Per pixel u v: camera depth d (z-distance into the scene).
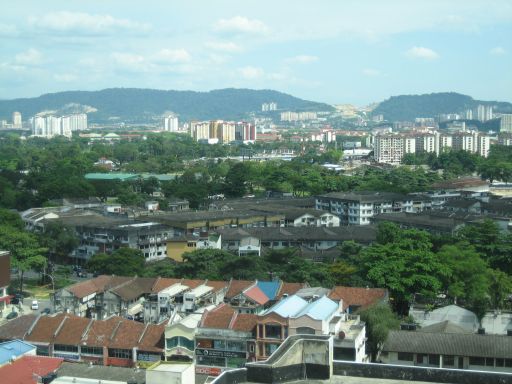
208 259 140.75
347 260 143.50
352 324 94.44
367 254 128.75
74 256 183.12
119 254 149.00
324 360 33.94
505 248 141.00
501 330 104.62
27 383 77.56
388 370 34.19
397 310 118.56
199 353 95.69
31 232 178.88
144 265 152.62
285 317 91.94
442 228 185.00
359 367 34.59
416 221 194.62
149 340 99.06
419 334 89.94
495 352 84.81
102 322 102.88
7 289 141.88
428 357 86.81
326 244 179.88
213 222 198.00
